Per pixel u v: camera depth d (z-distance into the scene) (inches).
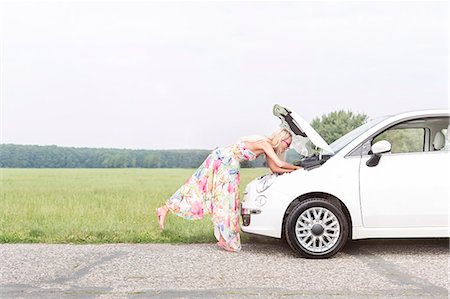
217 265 274.1
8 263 278.8
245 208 303.4
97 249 318.3
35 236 358.6
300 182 293.3
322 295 217.9
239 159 316.2
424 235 292.4
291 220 288.5
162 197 659.4
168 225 386.0
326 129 1374.3
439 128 301.7
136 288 229.9
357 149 298.4
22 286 234.1
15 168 2208.4
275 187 295.6
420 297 214.7
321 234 288.8
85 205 544.7
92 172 1823.3
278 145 318.0
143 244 335.9
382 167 294.2
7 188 945.5
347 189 291.3
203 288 229.3
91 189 900.6
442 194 291.7
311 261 283.9
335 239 289.6
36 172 1818.4
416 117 297.9
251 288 228.8
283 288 228.7
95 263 278.8
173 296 217.3
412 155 296.5
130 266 271.7
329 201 297.6
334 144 322.3
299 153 319.9
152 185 1061.1
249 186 311.0
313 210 289.7
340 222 289.1
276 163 305.6
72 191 827.4
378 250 314.3
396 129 300.2
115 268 267.3
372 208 291.1
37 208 516.7
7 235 350.9
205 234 350.3
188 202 324.2
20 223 409.7
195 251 312.3
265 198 295.9
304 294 219.5
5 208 516.4
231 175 314.7
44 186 1018.7
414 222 291.9
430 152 297.1
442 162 294.7
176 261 283.4
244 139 316.5
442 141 302.4
